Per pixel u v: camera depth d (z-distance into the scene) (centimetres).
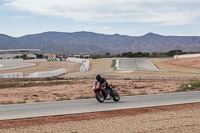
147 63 8212
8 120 1033
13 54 13562
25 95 1978
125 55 16475
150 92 2155
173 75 4603
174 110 1235
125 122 984
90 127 909
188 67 6944
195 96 1778
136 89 2430
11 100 1717
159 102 1487
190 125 945
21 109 1280
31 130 870
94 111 1198
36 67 7206
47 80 3466
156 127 909
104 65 7406
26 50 13888
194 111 1209
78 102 1515
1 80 3288
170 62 8731
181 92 2058
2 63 9450
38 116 1091
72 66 7506
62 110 1240
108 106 1350
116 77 3984
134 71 5334
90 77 3841
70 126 923
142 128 895
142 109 1264
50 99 1752
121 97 1738
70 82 3081
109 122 984
